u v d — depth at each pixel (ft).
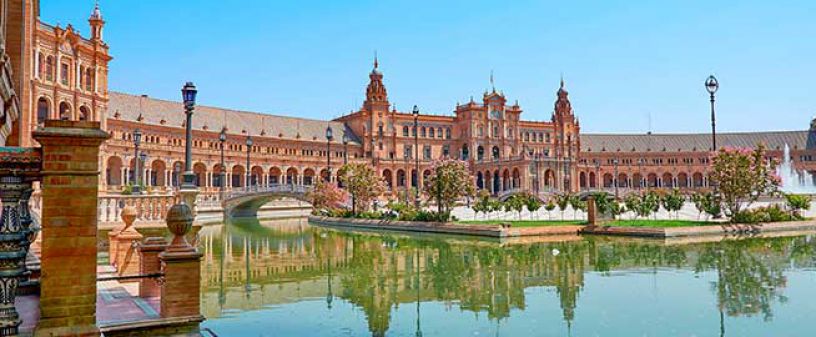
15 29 49.67
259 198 247.70
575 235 124.26
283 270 77.82
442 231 137.59
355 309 52.21
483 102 446.60
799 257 82.79
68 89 210.18
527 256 89.40
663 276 67.56
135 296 39.45
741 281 63.00
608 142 507.71
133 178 268.21
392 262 85.10
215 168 321.73
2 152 20.85
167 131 311.68
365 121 422.82
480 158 437.99
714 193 141.79
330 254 97.04
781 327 43.14
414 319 47.98
